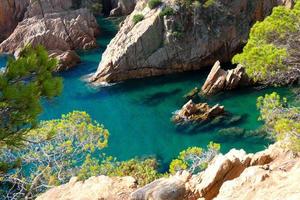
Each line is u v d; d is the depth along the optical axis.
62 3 88.25
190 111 45.25
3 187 24.20
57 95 11.30
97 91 57.31
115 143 42.69
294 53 26.16
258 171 14.59
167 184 15.86
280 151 18.86
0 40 89.75
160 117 47.44
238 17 64.81
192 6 62.47
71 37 79.25
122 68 60.66
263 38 27.23
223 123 43.28
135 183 17.91
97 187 17.67
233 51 65.12
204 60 63.53
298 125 19.52
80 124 26.19
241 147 38.34
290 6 64.00
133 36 61.91
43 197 17.91
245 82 50.84
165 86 57.34
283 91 45.22
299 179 13.38
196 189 15.56
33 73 11.07
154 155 39.34
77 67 67.44
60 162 25.77
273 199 12.56
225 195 13.81
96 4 98.75
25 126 12.01
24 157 24.53
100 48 78.81
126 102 52.91
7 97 10.14
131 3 97.31
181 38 62.06
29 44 11.69
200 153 26.27
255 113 44.88
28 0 88.88
